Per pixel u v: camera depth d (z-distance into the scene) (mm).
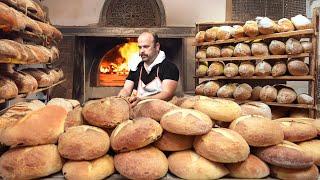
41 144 884
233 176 929
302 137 1009
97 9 4301
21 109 1334
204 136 911
